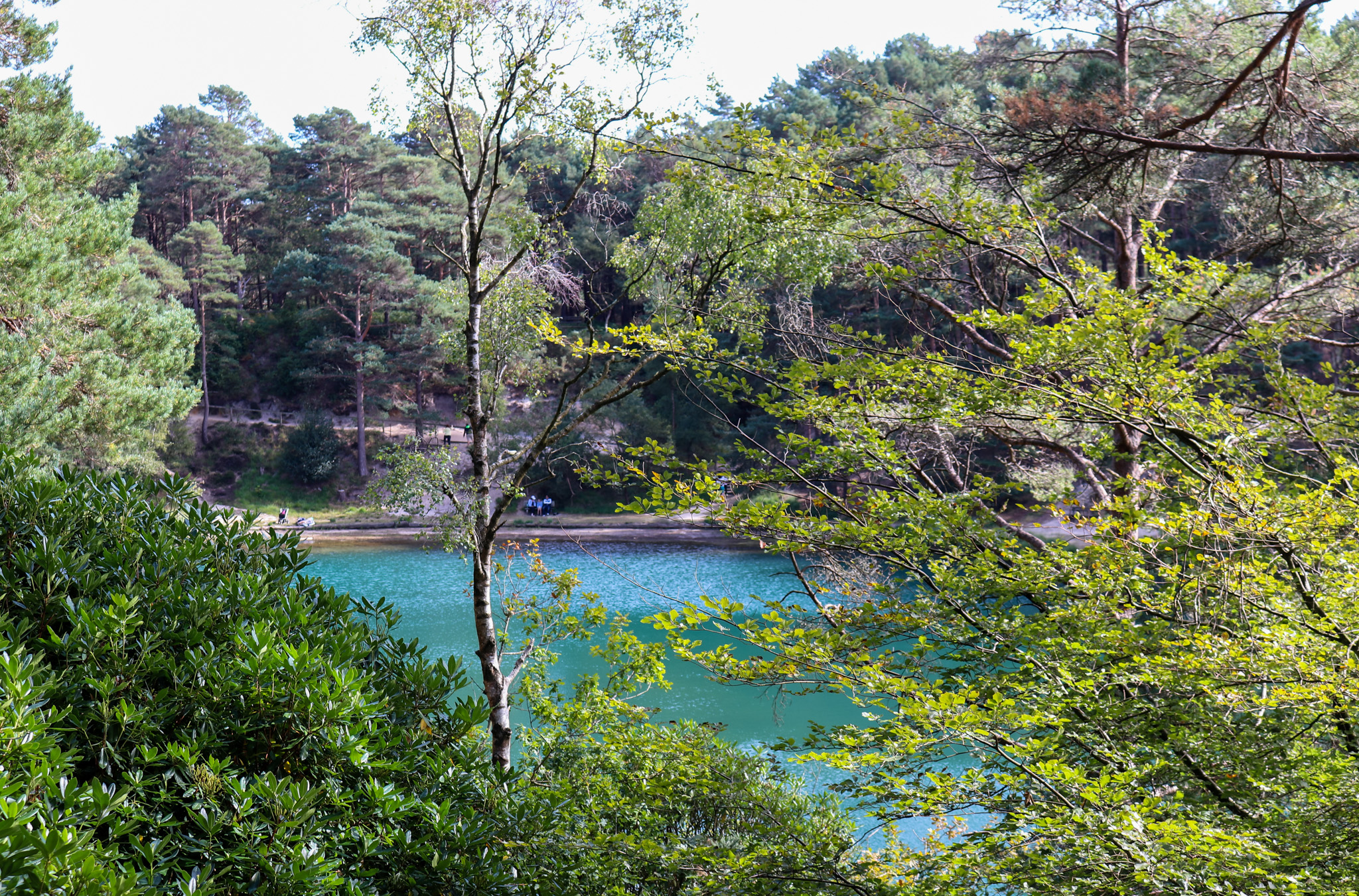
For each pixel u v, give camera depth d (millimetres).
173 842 4215
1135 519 5840
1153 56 11531
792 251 9406
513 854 5355
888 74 55750
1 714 3764
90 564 5578
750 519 6289
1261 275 12203
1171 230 6629
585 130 10164
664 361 8586
